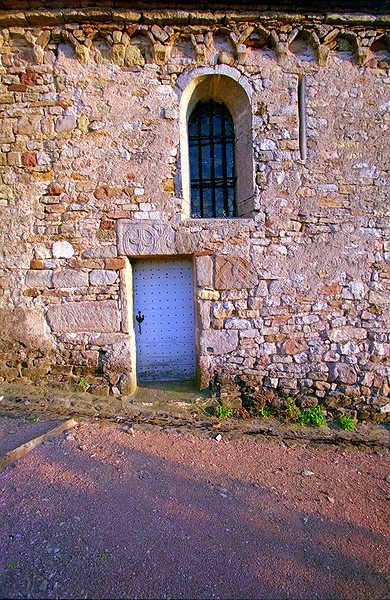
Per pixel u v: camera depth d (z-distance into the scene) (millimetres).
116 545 2113
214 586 1904
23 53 4168
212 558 2084
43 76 4176
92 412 3865
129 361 4293
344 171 4289
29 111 4191
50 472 2746
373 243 4312
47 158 4215
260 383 4309
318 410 4254
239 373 4293
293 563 2100
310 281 4297
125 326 4289
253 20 4109
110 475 2783
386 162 4316
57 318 4297
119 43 4102
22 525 2201
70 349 4316
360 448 3684
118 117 4203
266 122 4223
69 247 4254
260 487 2830
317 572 2049
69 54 4164
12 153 4211
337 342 4316
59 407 3900
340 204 4285
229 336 4285
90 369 4301
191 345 4656
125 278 4266
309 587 1946
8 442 3055
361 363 4320
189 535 2246
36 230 4258
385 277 4320
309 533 2361
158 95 4211
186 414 4000
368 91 4309
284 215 4262
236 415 4113
